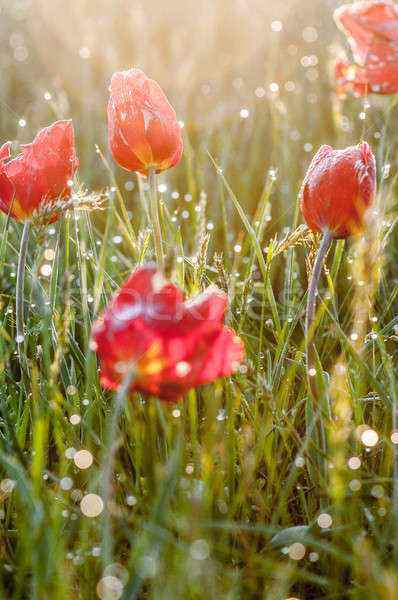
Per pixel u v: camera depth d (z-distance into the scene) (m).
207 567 0.80
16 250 1.08
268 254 0.94
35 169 0.91
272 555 0.85
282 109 1.29
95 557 0.83
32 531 0.81
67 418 0.93
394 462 0.85
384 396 0.88
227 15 2.08
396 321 0.94
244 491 0.85
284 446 0.92
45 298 0.96
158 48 2.13
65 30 2.21
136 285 0.80
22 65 2.16
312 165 0.88
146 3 2.18
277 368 0.93
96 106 1.83
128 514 0.86
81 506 0.83
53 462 0.92
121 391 0.80
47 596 0.79
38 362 0.96
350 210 0.87
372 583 0.78
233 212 1.23
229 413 0.88
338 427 0.86
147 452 0.88
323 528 0.83
